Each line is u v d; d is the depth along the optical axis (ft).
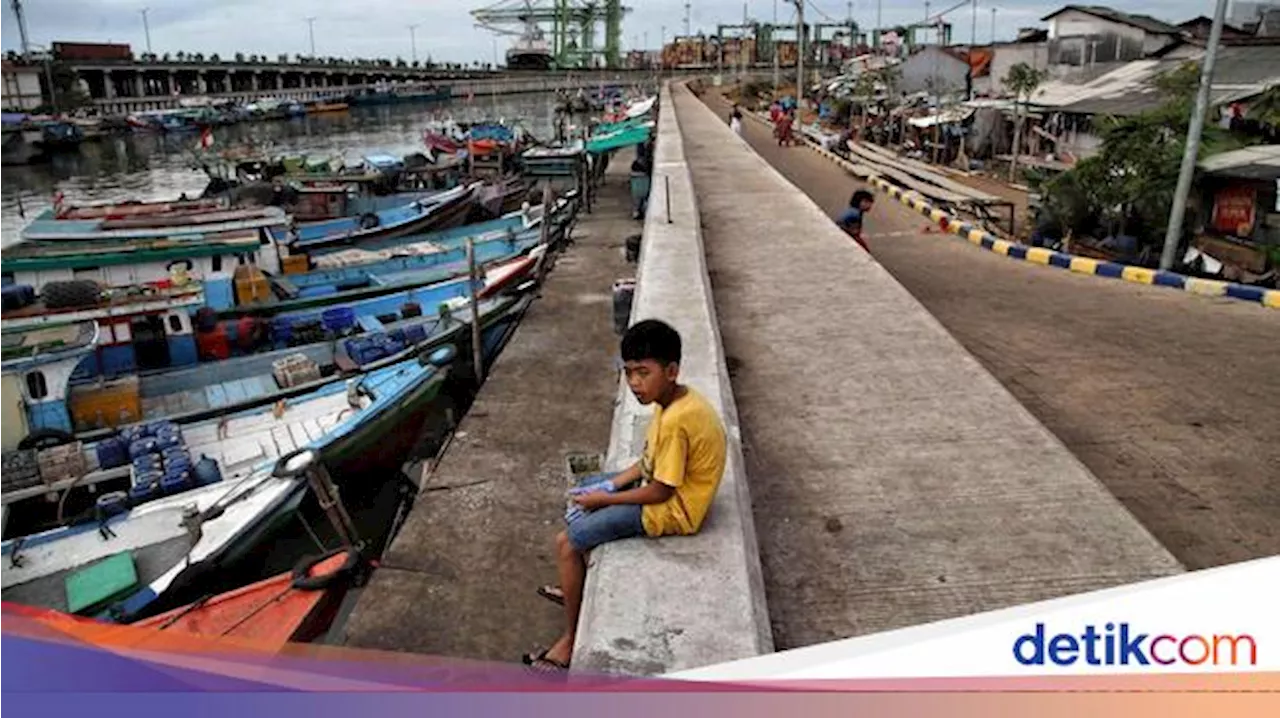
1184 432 18.54
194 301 43.73
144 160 190.49
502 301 48.37
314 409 37.01
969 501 13.88
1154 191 45.75
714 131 103.91
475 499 25.59
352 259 64.18
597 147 81.46
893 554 12.51
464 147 123.54
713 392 16.60
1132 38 103.91
